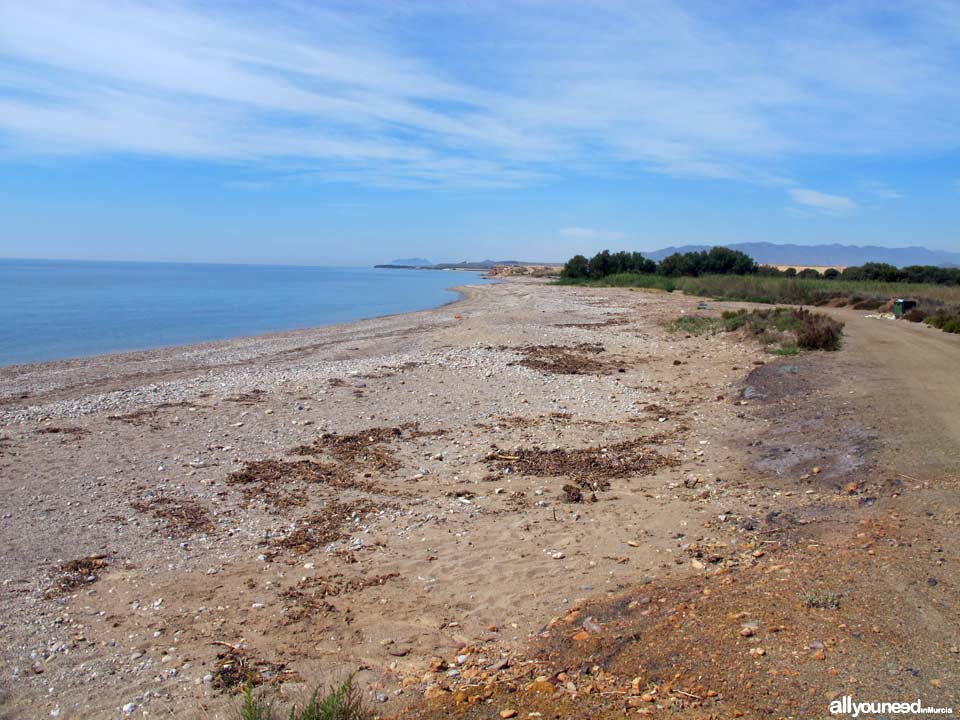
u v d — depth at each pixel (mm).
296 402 14031
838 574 5234
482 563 6965
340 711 4125
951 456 8414
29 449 10805
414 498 9000
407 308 51500
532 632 5418
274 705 4527
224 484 9406
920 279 55438
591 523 7949
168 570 6906
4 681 4930
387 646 5383
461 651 5203
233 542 7637
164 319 40750
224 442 11344
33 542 7434
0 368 20953
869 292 38656
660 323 28719
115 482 9391
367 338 27406
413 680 4812
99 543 7492
